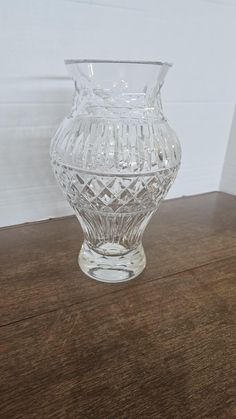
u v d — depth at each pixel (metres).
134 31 0.54
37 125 0.52
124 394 0.30
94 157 0.38
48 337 0.35
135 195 0.40
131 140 0.39
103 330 0.37
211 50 0.64
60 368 0.32
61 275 0.45
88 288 0.43
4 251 0.50
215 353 0.35
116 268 0.45
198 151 0.73
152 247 0.54
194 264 0.50
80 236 0.55
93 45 0.51
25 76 0.48
